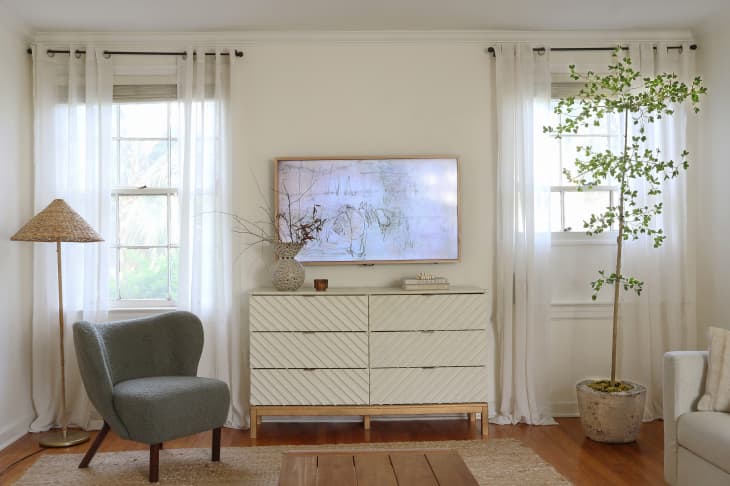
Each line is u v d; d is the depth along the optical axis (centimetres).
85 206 426
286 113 441
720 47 417
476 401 399
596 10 402
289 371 399
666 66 441
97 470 340
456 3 388
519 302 429
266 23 419
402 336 398
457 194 434
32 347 421
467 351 399
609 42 443
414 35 437
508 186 434
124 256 446
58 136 429
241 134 439
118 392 321
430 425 423
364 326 397
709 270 428
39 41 427
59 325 400
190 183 431
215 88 432
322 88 441
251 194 438
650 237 434
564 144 454
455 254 434
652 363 433
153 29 426
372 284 439
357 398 398
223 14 402
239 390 429
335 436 400
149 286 447
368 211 434
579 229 453
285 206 433
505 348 430
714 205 423
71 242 411
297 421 435
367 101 442
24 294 416
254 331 400
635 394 376
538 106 438
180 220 427
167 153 448
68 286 423
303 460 245
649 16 414
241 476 329
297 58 441
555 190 454
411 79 442
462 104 442
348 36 438
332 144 441
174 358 365
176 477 328
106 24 416
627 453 363
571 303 445
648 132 437
